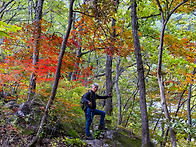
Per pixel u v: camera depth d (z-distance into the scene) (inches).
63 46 144.0
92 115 177.8
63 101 175.8
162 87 132.5
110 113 303.6
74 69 231.0
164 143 267.3
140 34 265.9
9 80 181.5
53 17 585.6
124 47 241.0
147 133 149.0
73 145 156.4
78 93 283.1
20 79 196.9
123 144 179.0
